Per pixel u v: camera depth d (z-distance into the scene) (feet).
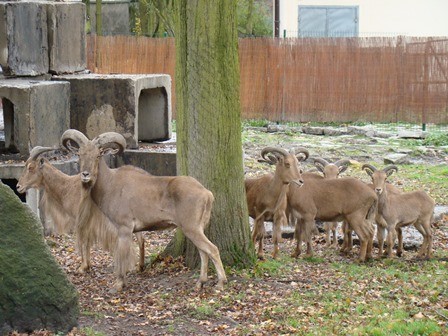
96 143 39.24
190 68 39.73
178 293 37.35
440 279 41.19
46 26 54.70
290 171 42.39
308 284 39.19
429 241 46.55
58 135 51.65
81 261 42.96
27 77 53.21
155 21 116.16
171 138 60.29
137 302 36.35
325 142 83.82
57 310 30.91
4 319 30.22
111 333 31.89
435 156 77.92
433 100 90.53
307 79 92.94
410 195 46.06
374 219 45.37
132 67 94.84
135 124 53.42
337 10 115.85
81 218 39.81
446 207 57.62
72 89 53.72
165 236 49.65
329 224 49.14
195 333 32.40
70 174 49.42
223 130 39.81
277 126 92.22
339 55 92.07
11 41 52.01
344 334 32.07
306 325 33.37
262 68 93.61
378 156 76.79
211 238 40.27
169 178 38.63
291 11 116.06
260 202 43.42
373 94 92.07
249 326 33.27
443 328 33.14
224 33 39.42
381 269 43.27
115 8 117.60
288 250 47.67
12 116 51.26
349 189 44.73
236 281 38.73
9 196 30.94
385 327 32.89
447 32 115.14
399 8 115.14
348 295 37.73
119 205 38.68
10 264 30.40
